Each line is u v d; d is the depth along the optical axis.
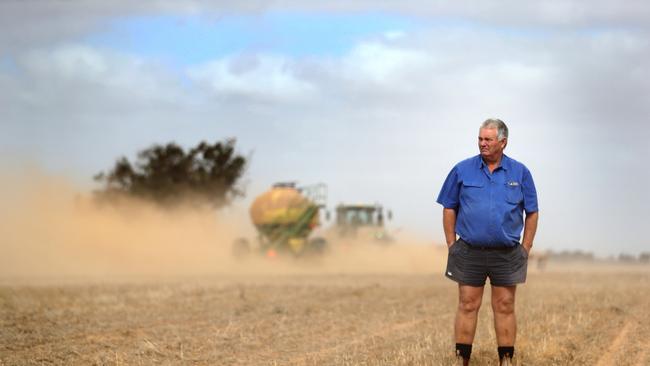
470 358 13.90
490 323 18.81
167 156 79.81
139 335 17.05
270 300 25.12
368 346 15.79
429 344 15.56
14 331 17.41
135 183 78.00
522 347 14.97
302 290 29.25
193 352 15.06
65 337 16.64
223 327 18.42
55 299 24.67
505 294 13.05
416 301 25.30
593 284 34.34
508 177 12.78
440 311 22.41
